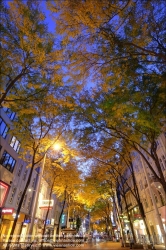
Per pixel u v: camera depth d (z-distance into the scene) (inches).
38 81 382.0
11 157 804.6
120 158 797.2
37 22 325.4
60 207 1910.7
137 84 335.9
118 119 401.1
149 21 303.3
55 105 455.5
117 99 335.3
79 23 285.4
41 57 336.2
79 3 260.4
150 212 1014.4
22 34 323.0
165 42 313.1
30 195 1042.7
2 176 718.5
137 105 350.6
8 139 768.3
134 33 300.8
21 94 425.4
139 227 1208.8
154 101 333.4
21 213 887.1
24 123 501.4
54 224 1562.5
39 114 481.1
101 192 1113.4
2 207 698.2
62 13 276.7
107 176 990.4
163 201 860.6
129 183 1435.8
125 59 316.5
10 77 364.5
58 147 615.5
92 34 300.0
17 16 310.5
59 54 328.8
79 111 451.2
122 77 334.3
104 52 317.1
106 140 611.8
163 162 832.3
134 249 602.9
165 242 445.4
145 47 316.5
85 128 493.4
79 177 1037.2
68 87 420.2
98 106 407.5
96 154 708.7
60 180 1000.2
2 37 318.3
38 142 523.8
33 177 1095.6
